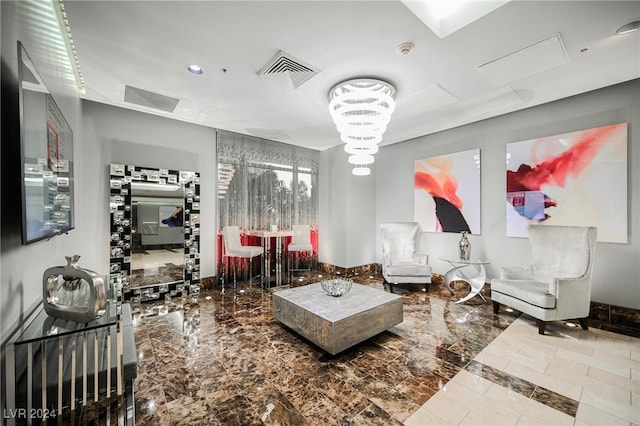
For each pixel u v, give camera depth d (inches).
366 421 62.9
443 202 179.9
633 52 91.9
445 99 129.6
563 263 122.0
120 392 52.9
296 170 218.4
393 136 192.4
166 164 158.1
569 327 115.2
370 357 91.7
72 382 49.1
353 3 70.1
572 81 112.7
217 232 177.5
